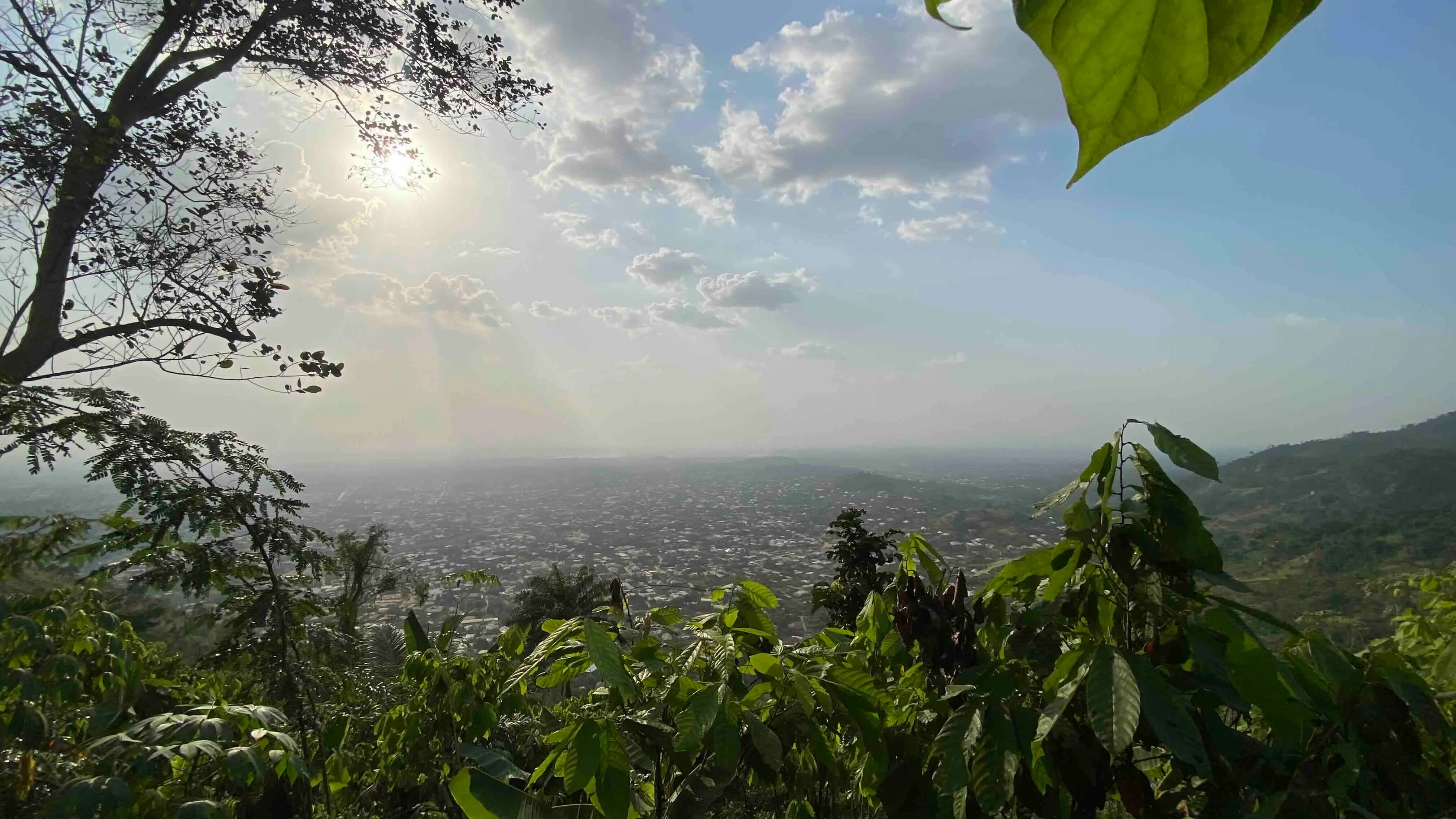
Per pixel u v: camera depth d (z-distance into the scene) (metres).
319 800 2.79
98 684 2.38
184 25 6.03
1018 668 1.60
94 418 2.61
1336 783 1.27
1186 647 1.49
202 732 1.93
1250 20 0.18
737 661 1.77
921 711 1.80
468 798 1.72
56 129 4.61
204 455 2.74
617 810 1.50
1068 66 0.19
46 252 4.83
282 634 2.62
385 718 2.77
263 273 5.00
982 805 1.36
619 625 1.93
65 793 1.62
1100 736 1.23
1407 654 2.75
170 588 2.51
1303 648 1.52
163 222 5.02
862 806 2.08
